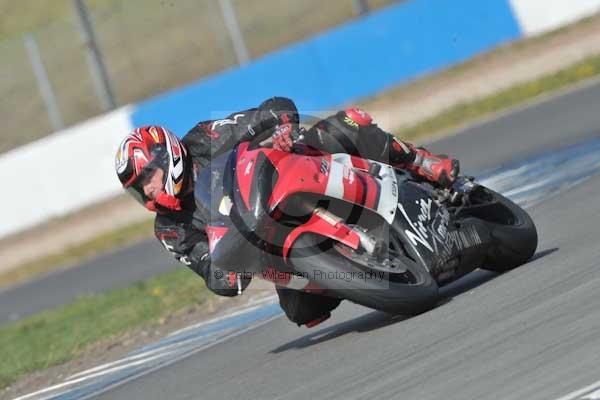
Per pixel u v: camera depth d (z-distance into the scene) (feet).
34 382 87.76
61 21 234.79
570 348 41.98
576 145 120.67
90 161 200.75
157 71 231.50
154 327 96.84
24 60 225.35
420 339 52.75
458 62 201.05
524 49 196.95
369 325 62.13
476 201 67.77
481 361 44.65
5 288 171.94
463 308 56.65
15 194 201.57
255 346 69.51
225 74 201.46
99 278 151.64
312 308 61.72
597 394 35.81
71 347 100.22
